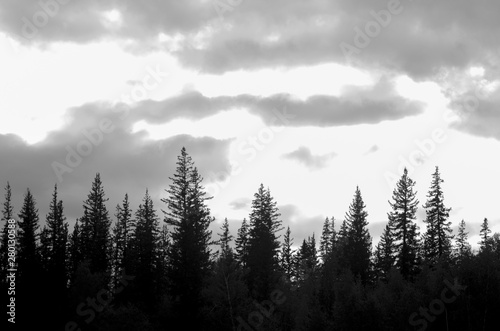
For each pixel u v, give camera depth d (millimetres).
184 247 52406
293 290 60031
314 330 43500
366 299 43062
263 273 63500
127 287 63219
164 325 50781
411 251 67938
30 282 58469
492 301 39844
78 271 59188
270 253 67625
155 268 65250
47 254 66250
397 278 47500
